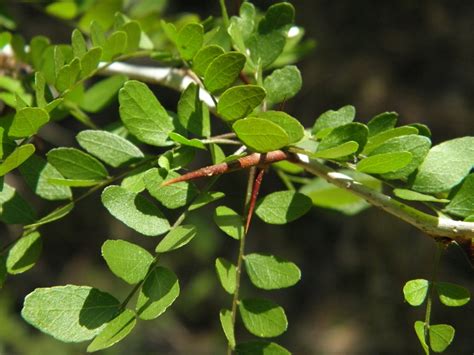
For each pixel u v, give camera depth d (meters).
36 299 0.26
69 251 1.54
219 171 0.27
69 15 0.45
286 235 1.52
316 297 1.48
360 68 1.44
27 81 0.38
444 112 1.38
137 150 0.30
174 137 0.28
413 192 0.29
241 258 0.29
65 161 0.29
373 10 1.46
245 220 0.30
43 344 1.33
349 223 1.49
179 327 1.50
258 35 0.33
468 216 0.30
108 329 0.26
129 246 0.27
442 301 0.29
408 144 0.30
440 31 1.43
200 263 1.52
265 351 0.29
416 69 1.43
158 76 0.38
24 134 0.27
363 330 1.41
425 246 1.39
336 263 1.48
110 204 0.27
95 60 0.30
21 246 0.29
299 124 0.28
